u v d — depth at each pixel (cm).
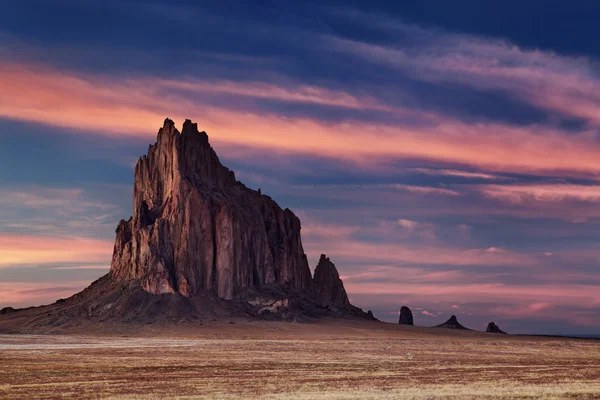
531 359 14638
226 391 8162
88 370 10856
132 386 8725
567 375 10562
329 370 11100
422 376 10156
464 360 13975
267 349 16688
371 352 16138
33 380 9431
